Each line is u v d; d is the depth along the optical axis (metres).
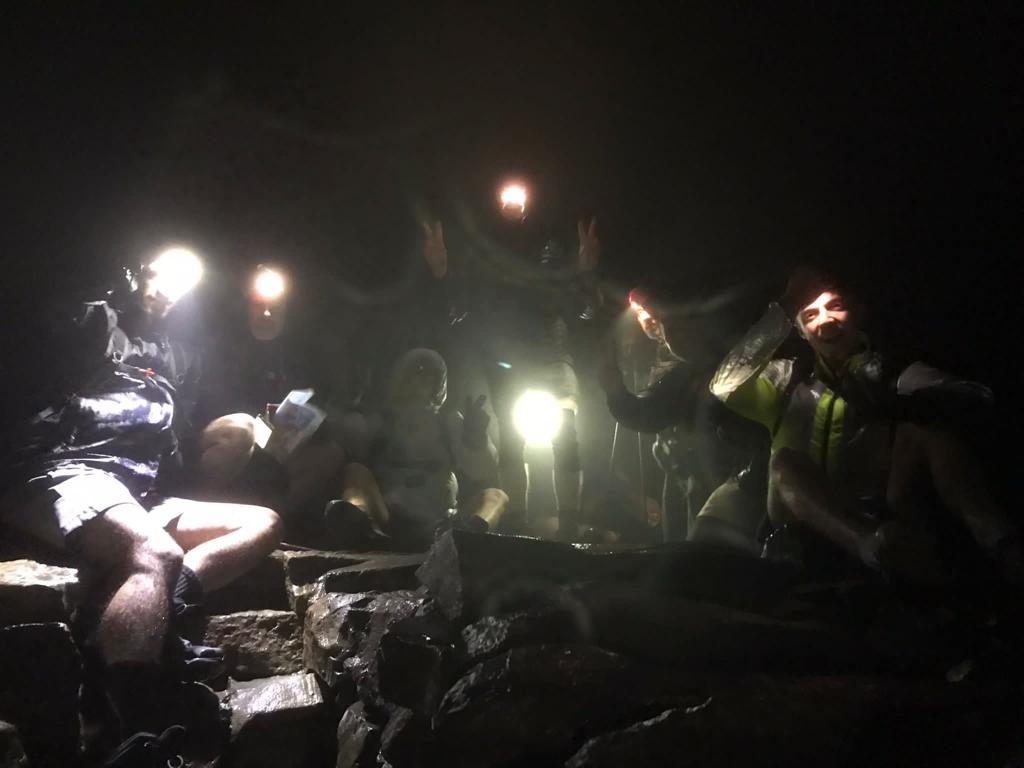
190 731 3.30
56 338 3.90
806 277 3.76
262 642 3.87
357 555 4.15
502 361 5.36
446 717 2.47
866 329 3.76
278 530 4.04
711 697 2.42
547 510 5.55
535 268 5.48
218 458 4.47
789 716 2.38
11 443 3.82
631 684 2.47
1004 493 3.90
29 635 3.32
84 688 3.40
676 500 4.73
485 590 2.83
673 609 2.75
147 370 4.19
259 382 5.08
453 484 4.92
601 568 2.99
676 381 4.34
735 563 3.08
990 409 3.15
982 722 2.39
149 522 3.53
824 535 3.35
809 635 2.73
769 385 3.94
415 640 2.76
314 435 4.69
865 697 2.44
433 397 4.93
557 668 2.49
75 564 3.76
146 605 3.29
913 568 2.89
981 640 2.69
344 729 3.23
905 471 3.26
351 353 5.35
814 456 3.67
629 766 2.31
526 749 2.44
